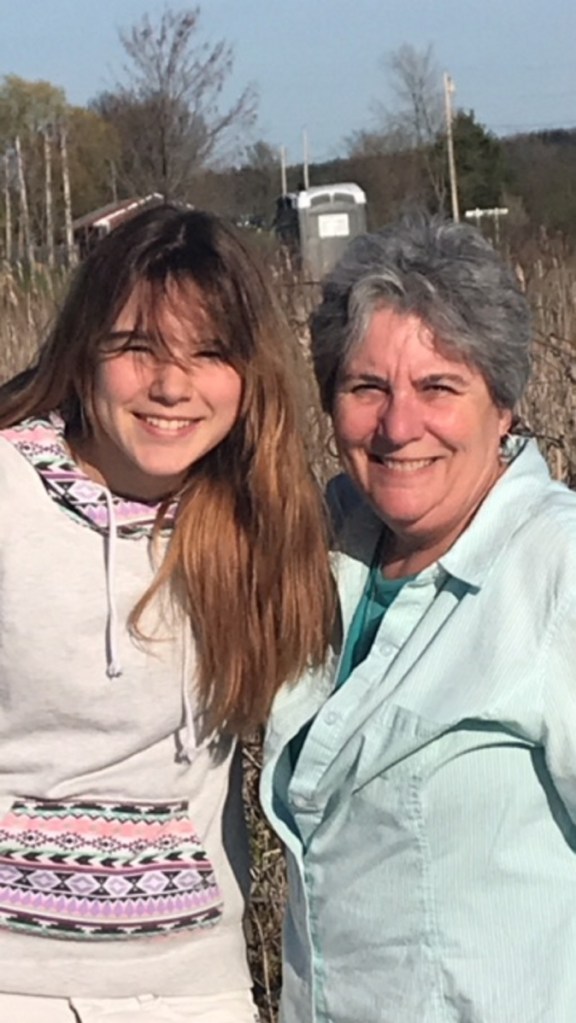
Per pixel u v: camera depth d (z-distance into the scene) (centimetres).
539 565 186
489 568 191
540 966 187
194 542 215
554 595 183
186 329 205
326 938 203
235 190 2662
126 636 214
